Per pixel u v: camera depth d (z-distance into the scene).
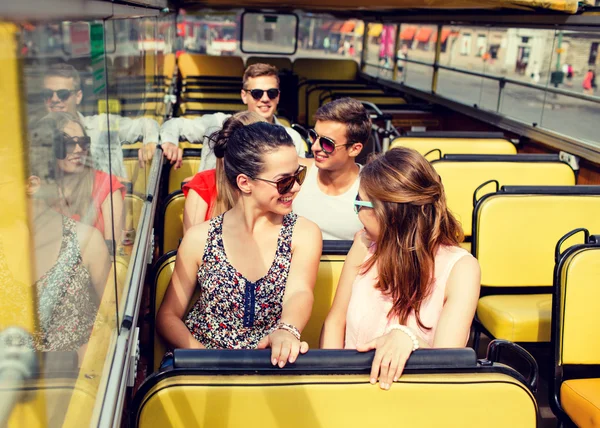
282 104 10.00
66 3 0.80
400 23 9.17
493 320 3.24
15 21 0.60
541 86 5.46
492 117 6.20
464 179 4.20
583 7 4.63
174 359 1.56
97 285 1.10
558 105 5.18
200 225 2.10
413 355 1.63
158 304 2.23
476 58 6.87
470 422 1.62
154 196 2.82
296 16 11.20
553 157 4.34
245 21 11.15
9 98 0.60
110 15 1.24
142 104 2.53
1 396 0.62
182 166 3.97
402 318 2.00
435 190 1.95
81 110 0.93
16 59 0.61
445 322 1.92
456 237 2.04
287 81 9.95
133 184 1.94
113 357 1.31
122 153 1.59
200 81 8.45
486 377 1.62
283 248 2.06
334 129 2.85
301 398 1.56
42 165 0.73
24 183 0.67
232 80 9.06
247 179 1.97
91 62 1.02
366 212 1.99
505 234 3.37
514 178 4.23
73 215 0.89
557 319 2.63
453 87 7.53
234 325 2.04
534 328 3.15
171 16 7.62
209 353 1.58
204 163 3.54
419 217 1.95
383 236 1.97
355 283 2.11
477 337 3.45
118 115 1.51
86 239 0.99
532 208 3.37
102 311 1.16
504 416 1.63
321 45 11.51
